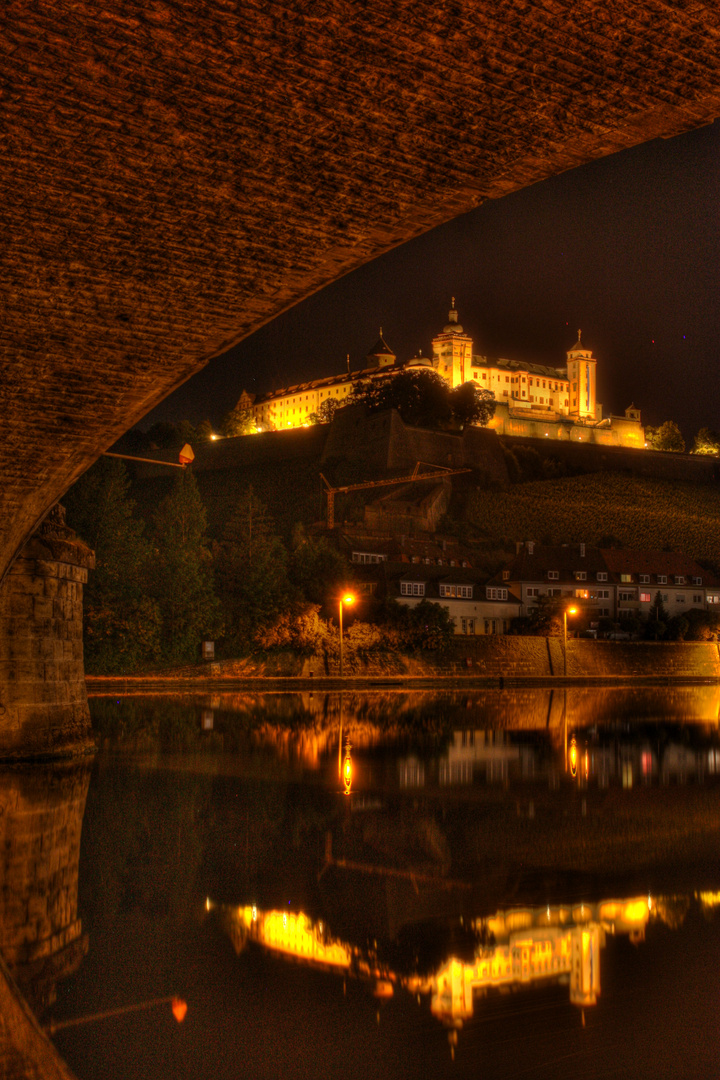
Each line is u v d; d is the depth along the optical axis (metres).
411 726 38.81
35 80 9.16
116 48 8.73
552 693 67.94
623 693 70.06
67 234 11.58
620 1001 9.32
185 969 10.14
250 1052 8.27
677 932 11.45
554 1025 8.80
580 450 161.50
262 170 10.38
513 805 20.31
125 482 62.53
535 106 9.08
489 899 12.84
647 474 164.62
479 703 54.41
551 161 10.06
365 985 9.72
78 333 13.77
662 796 21.59
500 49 8.35
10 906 12.46
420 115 9.33
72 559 26.50
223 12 8.21
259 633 66.69
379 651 74.19
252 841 16.45
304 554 75.69
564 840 16.75
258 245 11.85
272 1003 9.39
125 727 36.25
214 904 12.59
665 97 8.84
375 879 13.92
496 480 143.12
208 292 12.92
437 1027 8.78
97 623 58.12
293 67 8.82
